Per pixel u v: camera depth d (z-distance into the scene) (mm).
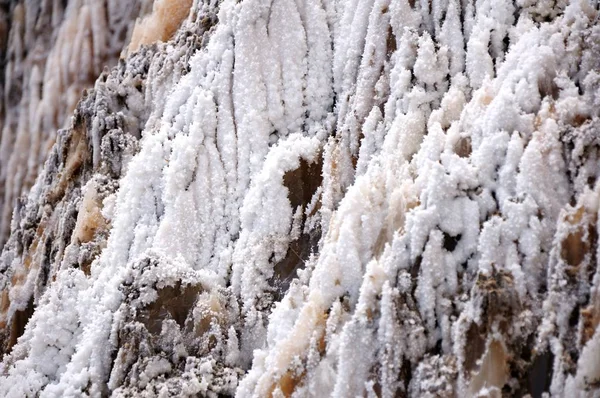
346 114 6852
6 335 8453
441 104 6094
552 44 5617
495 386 4680
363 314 5109
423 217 5215
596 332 4566
